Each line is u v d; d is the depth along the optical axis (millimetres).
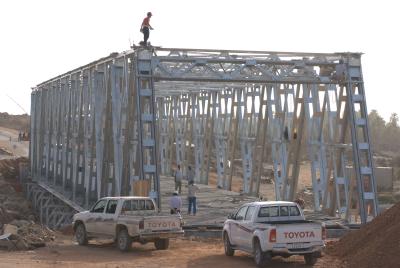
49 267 17188
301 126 33469
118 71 31172
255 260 17531
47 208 47969
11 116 162500
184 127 55688
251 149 42875
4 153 87688
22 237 22281
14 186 59188
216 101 48969
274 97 36906
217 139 47781
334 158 30844
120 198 21547
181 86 44969
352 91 30047
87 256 19812
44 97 53938
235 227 19062
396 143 157125
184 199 36188
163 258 19391
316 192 32125
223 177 45688
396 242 16062
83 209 36188
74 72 39969
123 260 18922
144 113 27266
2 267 16844
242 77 29250
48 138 50906
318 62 30094
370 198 29188
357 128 29781
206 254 20344
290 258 19047
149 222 20375
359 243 18453
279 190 36250
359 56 30312
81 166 39875
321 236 17141
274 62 29484
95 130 34469
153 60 27703
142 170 26656
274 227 16844
